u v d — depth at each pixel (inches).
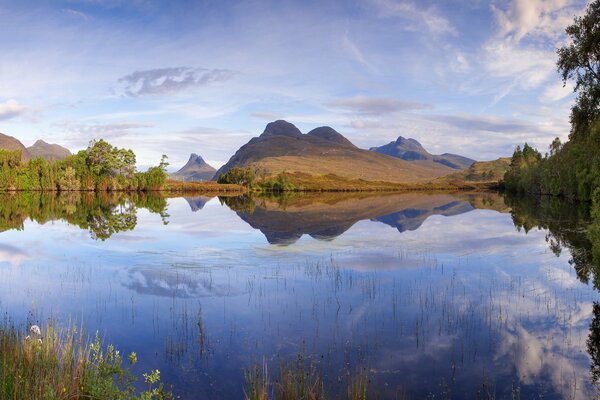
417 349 550.6
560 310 705.0
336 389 440.5
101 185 6230.3
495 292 823.7
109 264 1121.4
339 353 540.1
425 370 491.2
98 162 6432.1
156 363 514.9
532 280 920.9
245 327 637.9
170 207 3339.1
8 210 2849.4
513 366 499.5
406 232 1792.6
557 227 1823.3
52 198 4350.4
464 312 699.4
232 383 464.8
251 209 3166.8
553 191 3759.8
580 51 1267.2
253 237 1654.8
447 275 978.1
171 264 1119.0
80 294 830.5
